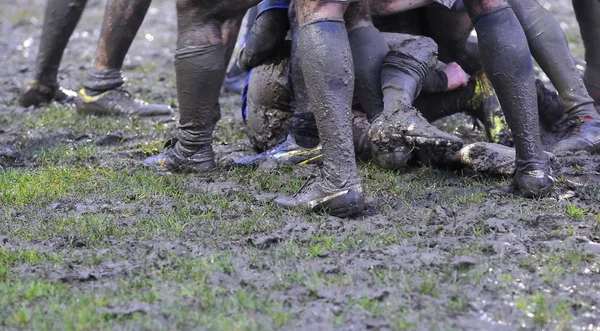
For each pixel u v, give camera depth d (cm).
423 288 1517
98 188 2120
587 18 2477
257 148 2425
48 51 3108
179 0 2038
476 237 1756
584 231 1781
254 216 1891
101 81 2958
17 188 2105
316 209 1875
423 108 2412
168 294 1516
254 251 1703
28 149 2525
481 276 1570
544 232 1783
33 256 1688
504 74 1903
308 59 1786
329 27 1780
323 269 1603
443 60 2541
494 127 2342
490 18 1897
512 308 1462
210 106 2155
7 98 3256
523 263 1625
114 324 1422
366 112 2166
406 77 2042
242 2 2033
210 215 1909
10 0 5691
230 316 1439
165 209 1964
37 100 3134
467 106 2388
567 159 2239
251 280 1566
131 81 3550
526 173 1967
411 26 2430
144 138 2655
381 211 1920
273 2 2283
